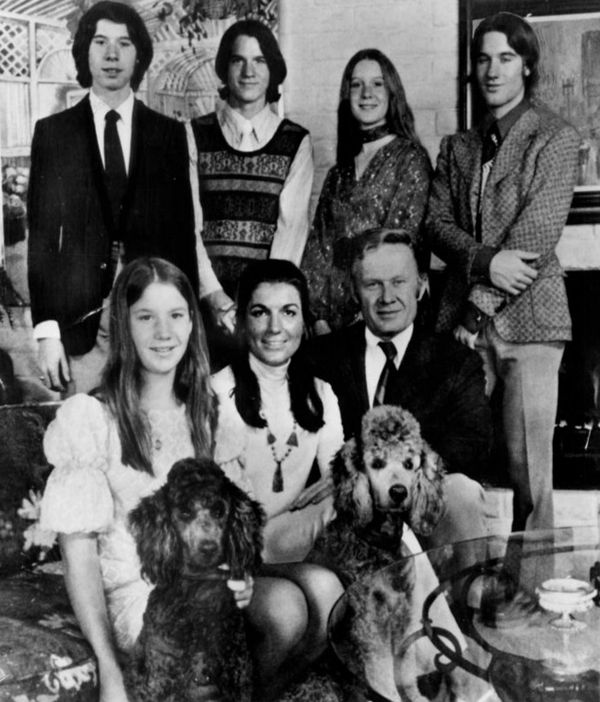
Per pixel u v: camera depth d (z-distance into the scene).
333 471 3.53
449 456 3.53
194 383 3.47
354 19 3.48
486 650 2.42
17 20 3.54
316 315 3.54
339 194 3.53
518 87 3.44
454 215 3.51
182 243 3.57
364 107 3.50
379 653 2.38
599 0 3.38
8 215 3.60
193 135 3.56
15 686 2.63
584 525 3.50
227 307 3.53
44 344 3.57
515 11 3.42
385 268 3.51
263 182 3.54
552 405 3.50
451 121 3.48
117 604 3.23
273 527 3.49
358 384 3.53
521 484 3.53
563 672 2.33
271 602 3.42
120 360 3.46
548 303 3.48
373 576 2.87
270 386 3.51
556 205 3.45
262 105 3.53
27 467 3.23
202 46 3.54
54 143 3.57
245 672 3.33
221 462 3.46
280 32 3.51
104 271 3.56
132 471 3.35
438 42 3.46
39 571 3.21
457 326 3.52
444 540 3.54
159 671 3.19
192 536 3.37
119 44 3.54
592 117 3.42
